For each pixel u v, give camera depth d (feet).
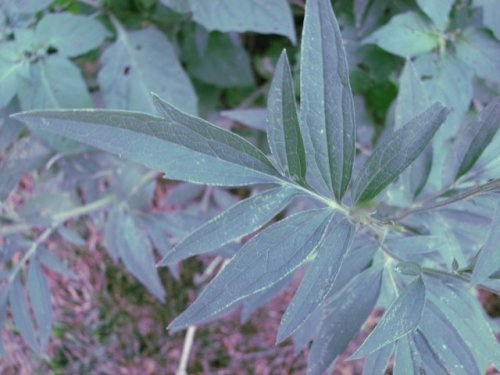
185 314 0.61
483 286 0.70
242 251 0.62
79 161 1.41
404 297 0.65
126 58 1.25
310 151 0.66
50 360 1.87
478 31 1.11
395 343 0.72
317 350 0.81
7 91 1.11
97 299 1.87
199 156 0.62
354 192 0.68
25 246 1.23
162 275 1.85
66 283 1.88
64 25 1.14
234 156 0.63
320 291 0.64
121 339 1.86
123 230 1.30
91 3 1.29
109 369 1.86
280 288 0.95
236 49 1.48
